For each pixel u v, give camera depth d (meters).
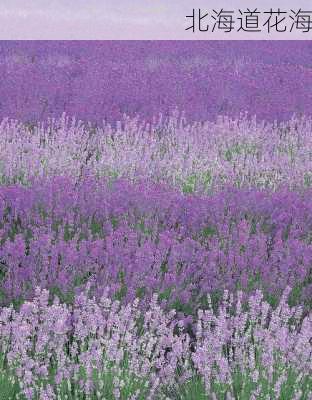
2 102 11.35
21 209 6.68
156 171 8.45
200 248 6.01
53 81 12.66
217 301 5.59
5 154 8.27
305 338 4.28
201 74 14.17
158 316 4.79
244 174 8.66
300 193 8.14
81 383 3.92
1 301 5.18
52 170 8.22
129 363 4.27
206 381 4.01
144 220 6.69
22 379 3.97
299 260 6.25
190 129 11.01
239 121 11.56
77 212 6.88
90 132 10.86
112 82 12.80
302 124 11.45
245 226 6.45
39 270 5.59
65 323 4.50
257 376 3.88
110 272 5.45
